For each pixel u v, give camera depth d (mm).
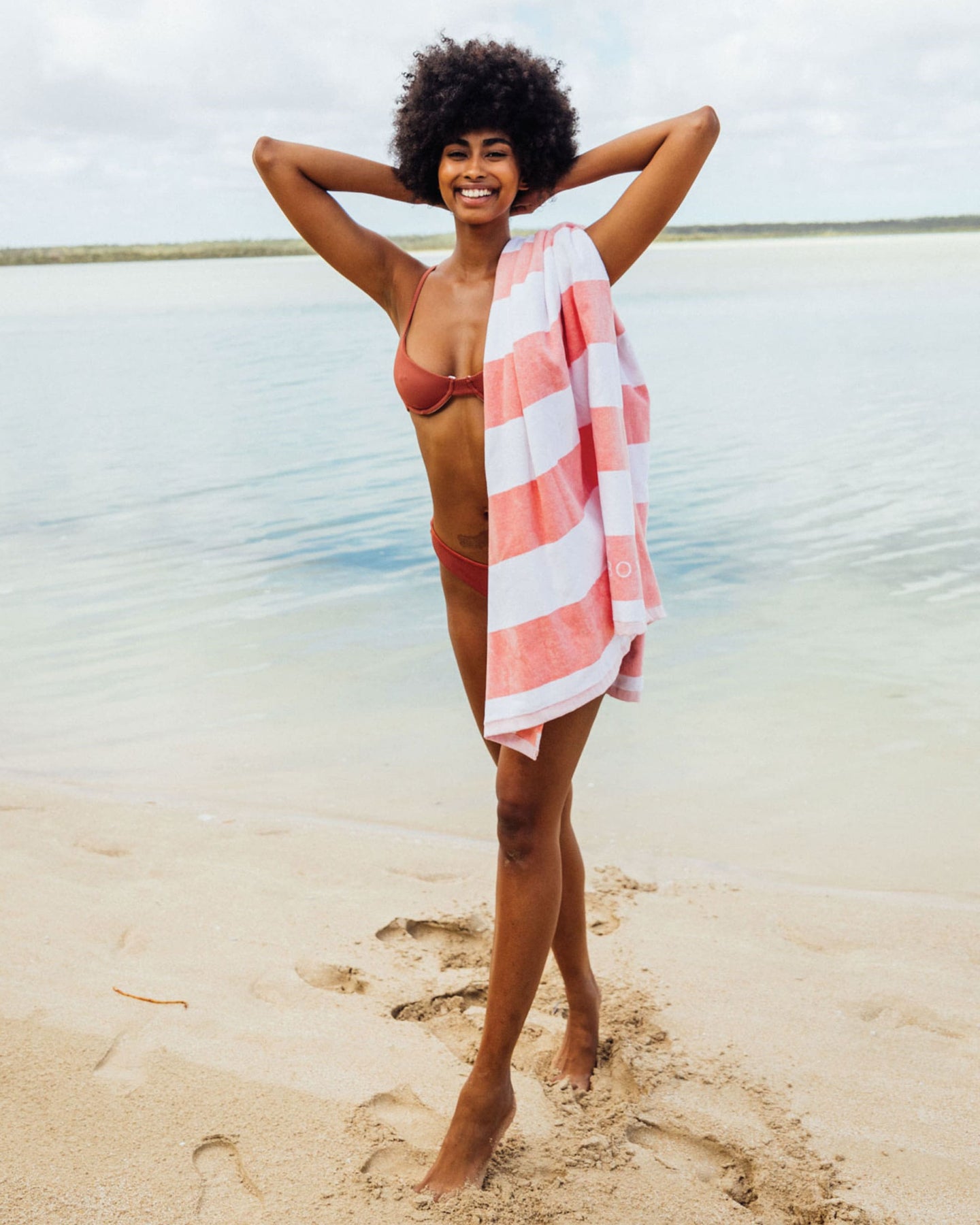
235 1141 2262
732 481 9000
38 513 8727
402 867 3584
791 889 3434
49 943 3070
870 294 30656
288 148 2396
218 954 3031
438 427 2270
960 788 4109
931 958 3033
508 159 2240
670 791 4172
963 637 5570
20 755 4562
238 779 4324
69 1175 2152
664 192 2211
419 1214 2074
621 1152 2295
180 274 80000
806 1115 2410
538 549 2117
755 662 5371
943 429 10844
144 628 6113
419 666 5500
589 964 2621
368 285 2463
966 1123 2379
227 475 9961
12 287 60562
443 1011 2852
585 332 2160
